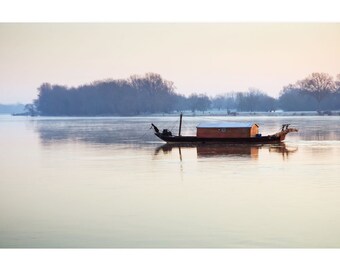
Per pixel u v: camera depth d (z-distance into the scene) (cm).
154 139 6425
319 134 6750
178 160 4303
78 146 5603
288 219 2412
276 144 5525
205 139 5694
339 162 4062
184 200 2789
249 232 2248
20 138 6831
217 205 2670
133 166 3988
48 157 4653
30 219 2470
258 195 2880
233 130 5644
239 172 3628
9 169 3941
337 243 2130
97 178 3469
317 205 2645
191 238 2189
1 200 2853
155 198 2841
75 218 2472
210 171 3688
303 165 3928
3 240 2203
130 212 2559
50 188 3158
